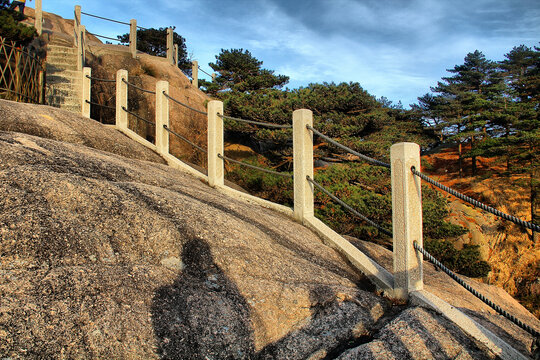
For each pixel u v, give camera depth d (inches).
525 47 1456.7
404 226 126.0
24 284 84.7
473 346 101.7
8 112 206.4
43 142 168.1
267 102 687.7
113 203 125.0
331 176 538.0
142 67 597.6
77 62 510.0
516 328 134.3
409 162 125.6
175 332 89.1
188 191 175.0
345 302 120.9
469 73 1464.1
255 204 214.7
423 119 1464.1
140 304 92.0
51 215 109.5
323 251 159.9
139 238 116.1
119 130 302.4
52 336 75.8
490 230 823.1
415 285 126.7
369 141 650.8
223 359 89.1
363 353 93.6
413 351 94.7
